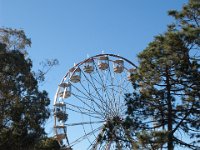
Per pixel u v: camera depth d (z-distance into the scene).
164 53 31.44
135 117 32.41
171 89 32.31
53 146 37.94
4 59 32.66
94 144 41.88
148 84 32.53
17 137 31.98
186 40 30.81
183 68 31.14
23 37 35.50
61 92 48.31
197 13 32.94
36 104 33.53
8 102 32.69
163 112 31.98
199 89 31.69
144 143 29.58
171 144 29.92
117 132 36.28
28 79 33.47
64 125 45.81
